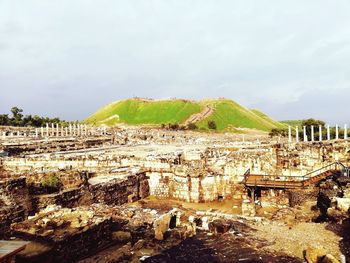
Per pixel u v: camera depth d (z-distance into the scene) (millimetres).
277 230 26359
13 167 48938
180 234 24984
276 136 131000
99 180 39469
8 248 12719
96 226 22953
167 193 41656
